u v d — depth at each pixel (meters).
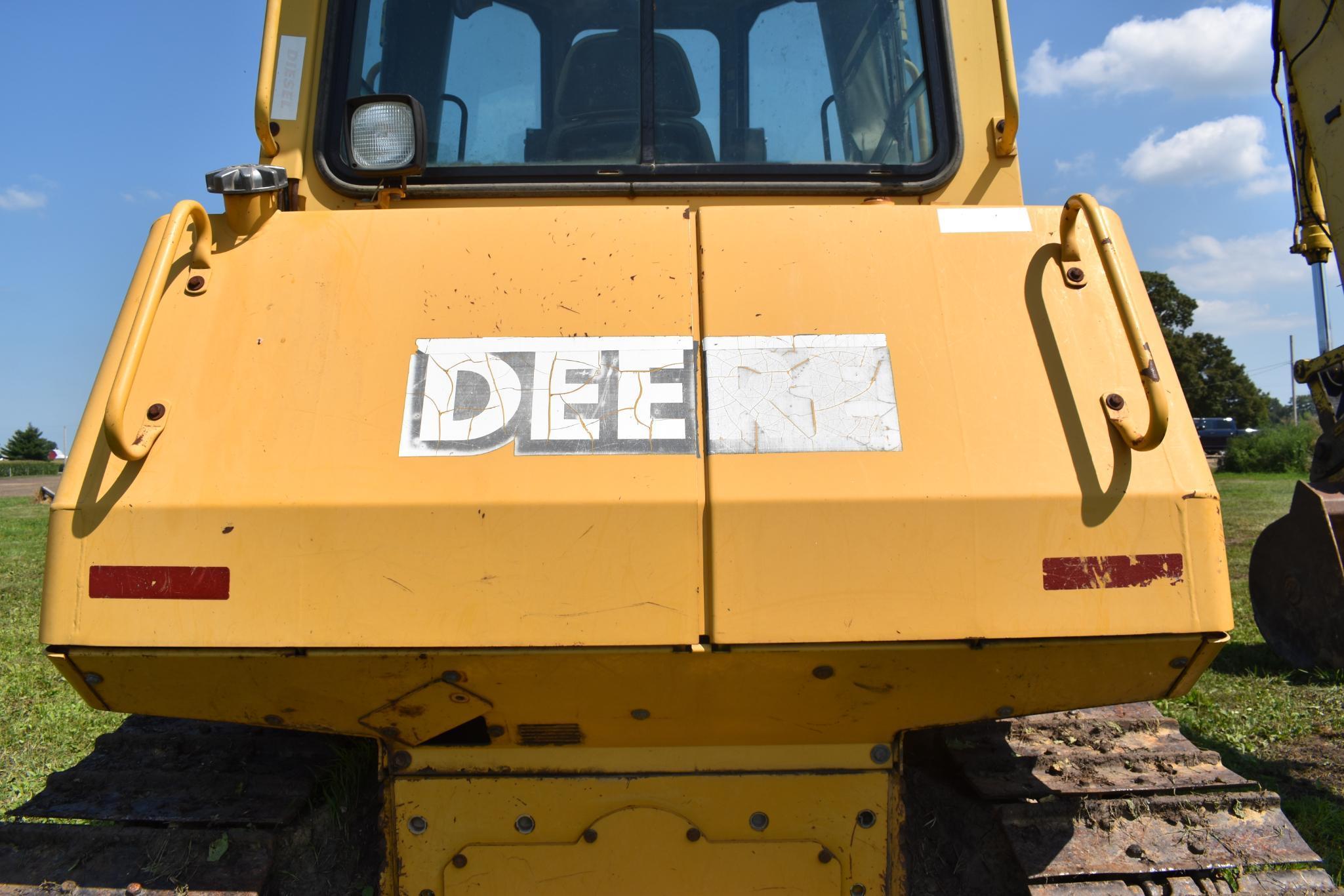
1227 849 2.53
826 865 2.40
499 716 2.27
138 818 2.51
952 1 2.88
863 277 2.30
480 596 2.04
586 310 2.26
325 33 2.83
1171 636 2.08
